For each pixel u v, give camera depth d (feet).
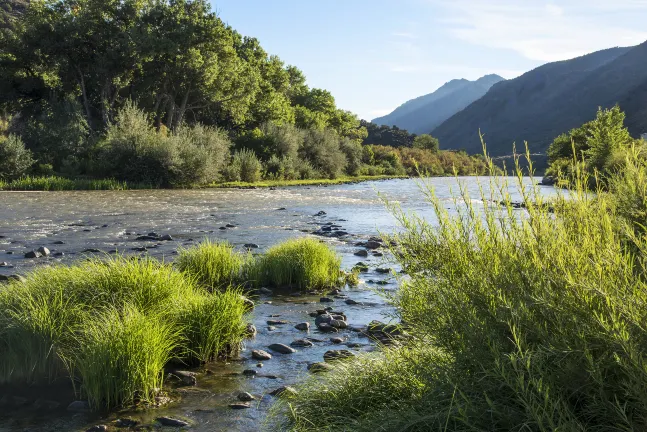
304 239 36.63
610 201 11.71
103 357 15.69
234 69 203.62
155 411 15.07
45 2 188.65
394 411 11.55
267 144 201.57
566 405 8.51
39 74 192.75
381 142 590.14
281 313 26.27
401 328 15.20
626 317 8.46
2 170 127.85
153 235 51.52
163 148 141.08
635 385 7.84
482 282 10.86
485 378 9.85
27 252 41.42
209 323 19.85
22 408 15.15
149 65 192.03
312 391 14.53
